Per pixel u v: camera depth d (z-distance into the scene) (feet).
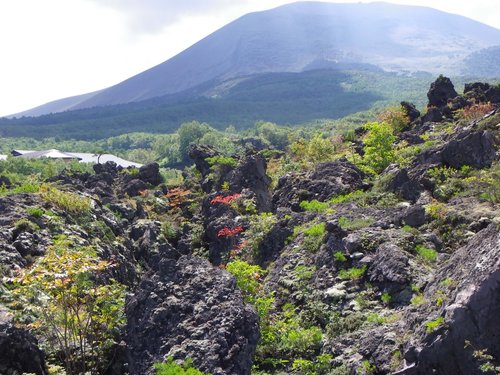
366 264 55.88
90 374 41.60
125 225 102.94
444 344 37.09
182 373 37.01
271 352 48.98
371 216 67.97
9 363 38.50
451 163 79.61
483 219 57.77
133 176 155.84
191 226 100.07
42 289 44.62
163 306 43.42
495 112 104.01
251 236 78.74
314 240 66.69
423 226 61.72
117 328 45.60
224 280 45.09
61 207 80.38
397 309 48.57
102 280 57.00
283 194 99.91
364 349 43.39
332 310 52.95
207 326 41.27
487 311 36.50
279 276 63.31
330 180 95.20
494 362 35.42
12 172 266.98
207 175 134.31
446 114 138.82
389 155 107.96
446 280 42.70
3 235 63.62
